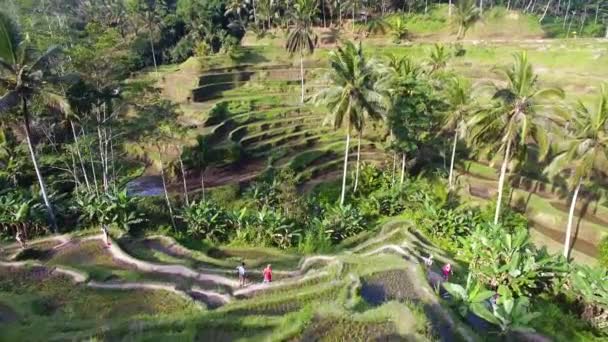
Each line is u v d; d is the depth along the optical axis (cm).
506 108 2814
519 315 1909
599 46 5247
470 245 2756
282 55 7144
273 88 6481
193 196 3953
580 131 2803
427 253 2906
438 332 1748
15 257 2758
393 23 7506
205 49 7375
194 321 1841
